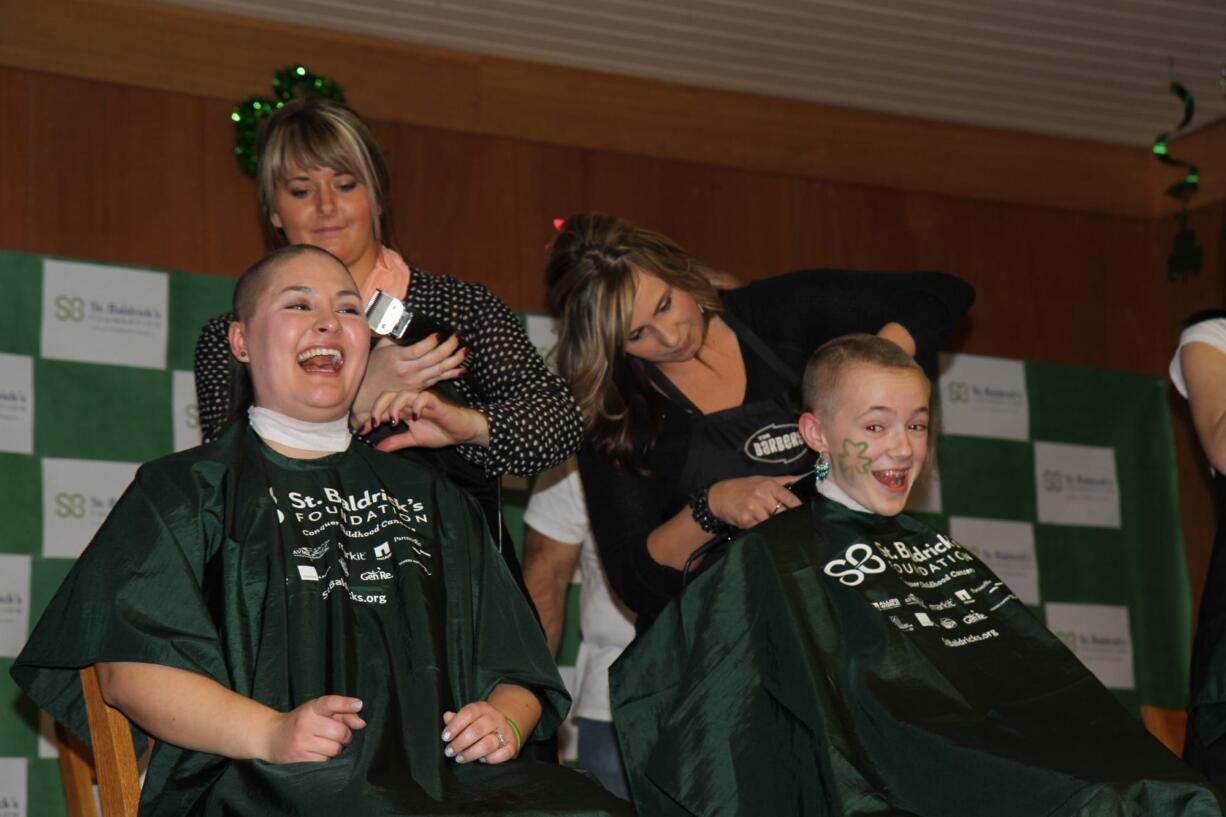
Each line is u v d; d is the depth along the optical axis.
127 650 2.67
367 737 2.66
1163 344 6.52
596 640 4.46
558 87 5.72
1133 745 2.92
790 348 3.86
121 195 5.07
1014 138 6.42
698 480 3.74
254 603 2.80
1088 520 6.20
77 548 4.75
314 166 3.65
